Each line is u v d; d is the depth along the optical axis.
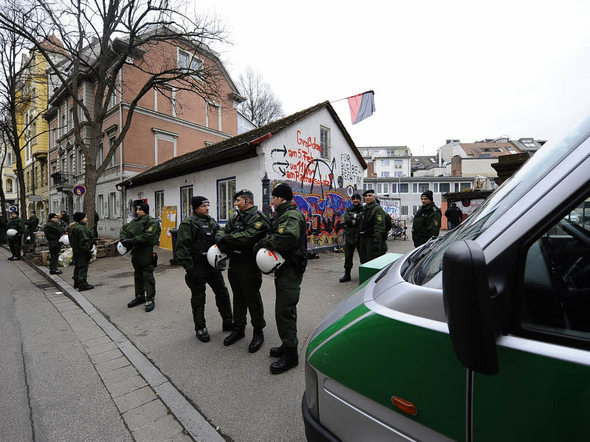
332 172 10.49
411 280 1.20
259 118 31.47
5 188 38.34
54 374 2.88
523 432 0.78
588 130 0.96
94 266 8.48
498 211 1.06
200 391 2.52
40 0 10.33
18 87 18.56
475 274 0.73
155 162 17.81
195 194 10.41
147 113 17.48
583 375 0.71
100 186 18.69
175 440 2.02
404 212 37.69
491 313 0.75
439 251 1.28
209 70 13.60
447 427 0.91
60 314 4.68
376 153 62.44
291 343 2.75
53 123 26.34
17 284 6.94
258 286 3.13
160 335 3.68
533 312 0.83
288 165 8.73
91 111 19.11
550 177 0.90
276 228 2.71
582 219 0.94
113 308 4.77
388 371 1.04
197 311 3.48
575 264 0.89
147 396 2.51
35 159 30.03
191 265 3.37
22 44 12.84
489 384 0.82
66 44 11.64
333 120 10.59
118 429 2.13
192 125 19.97
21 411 2.34
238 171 8.76
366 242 5.45
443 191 37.31
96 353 3.31
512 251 0.85
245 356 3.08
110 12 11.84
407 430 1.00
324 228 10.01
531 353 0.78
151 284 4.65
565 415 0.72
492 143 50.34
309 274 6.70
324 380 1.28
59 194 24.59
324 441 1.25
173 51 17.75
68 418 2.25
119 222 16.25
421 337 0.96
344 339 1.21
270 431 2.06
